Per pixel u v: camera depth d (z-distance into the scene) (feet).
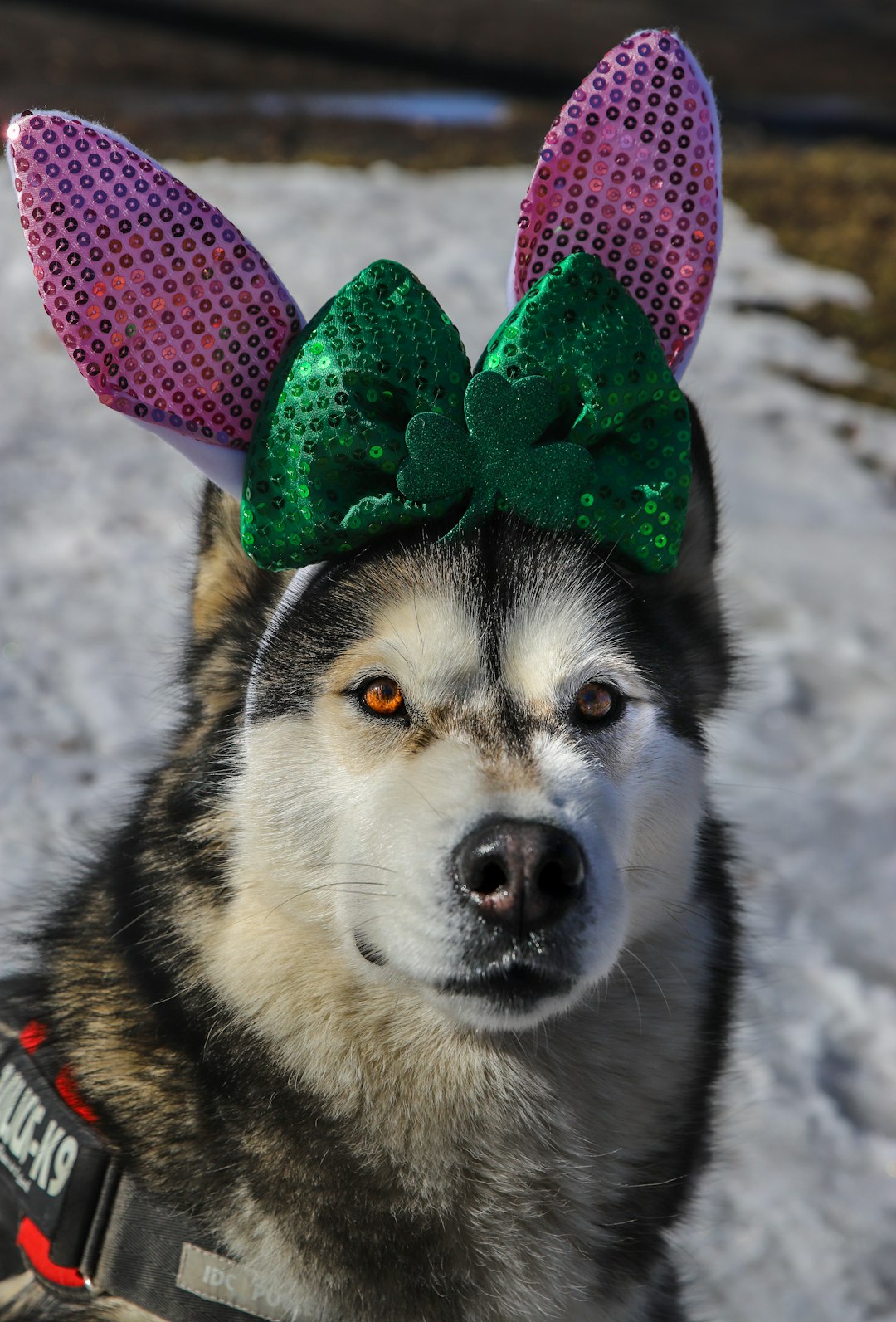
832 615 6.36
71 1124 2.93
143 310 2.86
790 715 5.56
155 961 2.96
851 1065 4.02
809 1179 3.74
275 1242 2.88
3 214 9.41
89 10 18.62
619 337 2.90
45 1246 2.91
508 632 2.88
